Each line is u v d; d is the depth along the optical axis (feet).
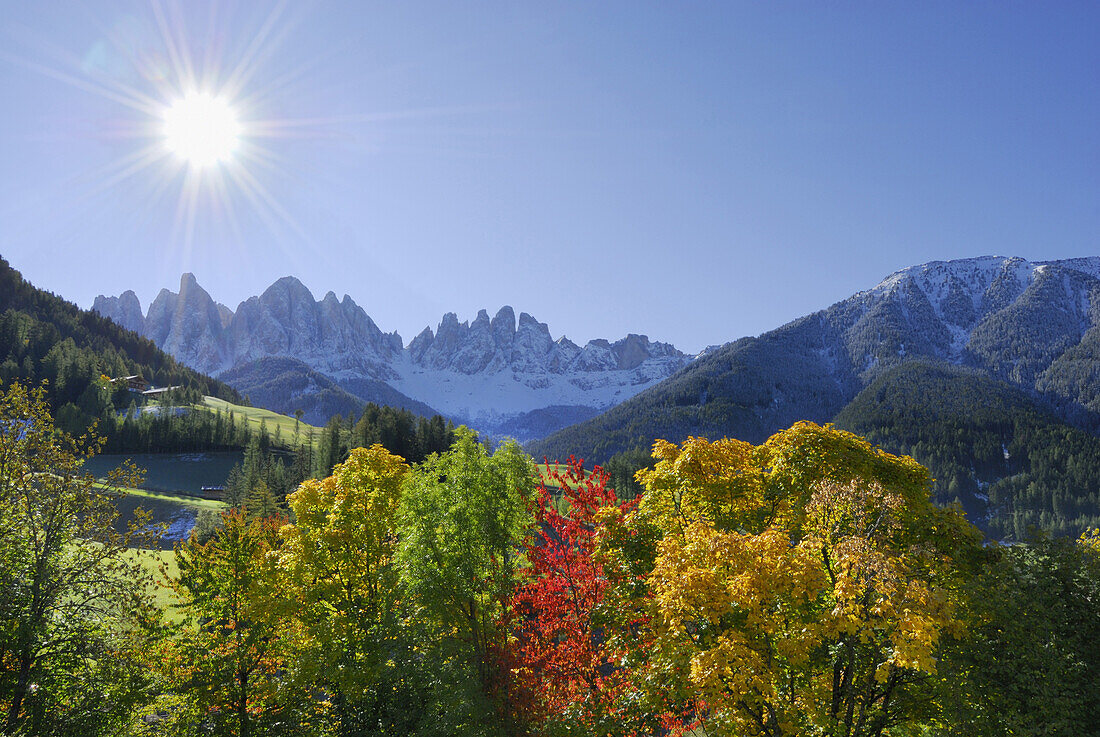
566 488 92.89
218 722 77.56
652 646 58.13
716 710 50.34
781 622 53.42
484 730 66.13
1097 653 57.36
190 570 84.99
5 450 68.49
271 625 83.35
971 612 57.36
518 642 80.33
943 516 69.10
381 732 71.00
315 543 85.92
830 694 58.29
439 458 90.33
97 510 72.90
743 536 54.29
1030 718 52.70
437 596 76.95
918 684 57.31
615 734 64.85
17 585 63.57
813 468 66.64
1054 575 62.39
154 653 77.36
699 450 70.74
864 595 48.83
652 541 70.33
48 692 65.62
